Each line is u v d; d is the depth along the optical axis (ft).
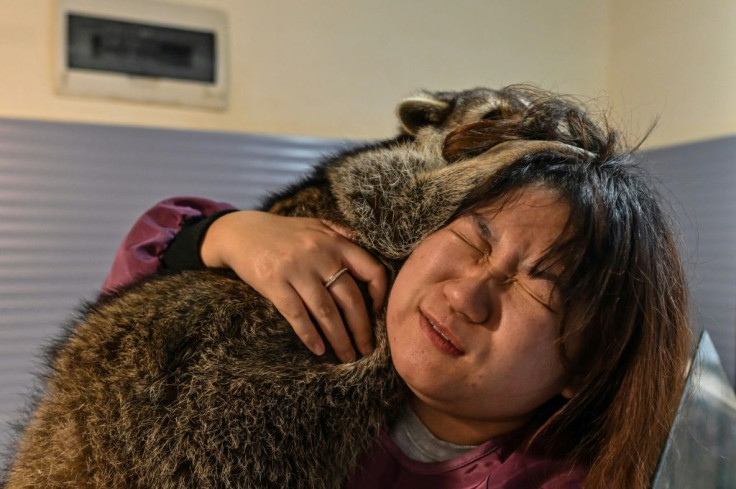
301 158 10.63
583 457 3.74
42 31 9.30
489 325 3.28
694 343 4.50
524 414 3.72
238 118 10.38
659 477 3.30
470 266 3.40
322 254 4.10
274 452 3.91
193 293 4.27
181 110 10.08
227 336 4.11
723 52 9.15
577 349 3.43
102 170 9.60
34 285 9.25
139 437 3.80
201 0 10.09
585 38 11.83
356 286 4.13
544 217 3.33
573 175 3.51
